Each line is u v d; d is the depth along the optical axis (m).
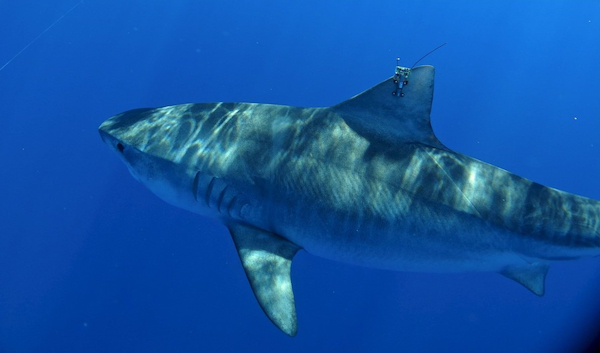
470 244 4.68
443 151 4.77
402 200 4.58
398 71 4.34
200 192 4.95
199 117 5.16
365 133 4.70
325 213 4.61
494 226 4.65
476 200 4.65
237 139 4.88
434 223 4.60
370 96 4.54
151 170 5.11
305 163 4.64
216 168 4.82
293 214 4.67
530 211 4.74
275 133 4.80
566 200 4.90
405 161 4.65
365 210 4.57
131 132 5.16
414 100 4.46
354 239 4.66
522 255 4.82
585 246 4.82
